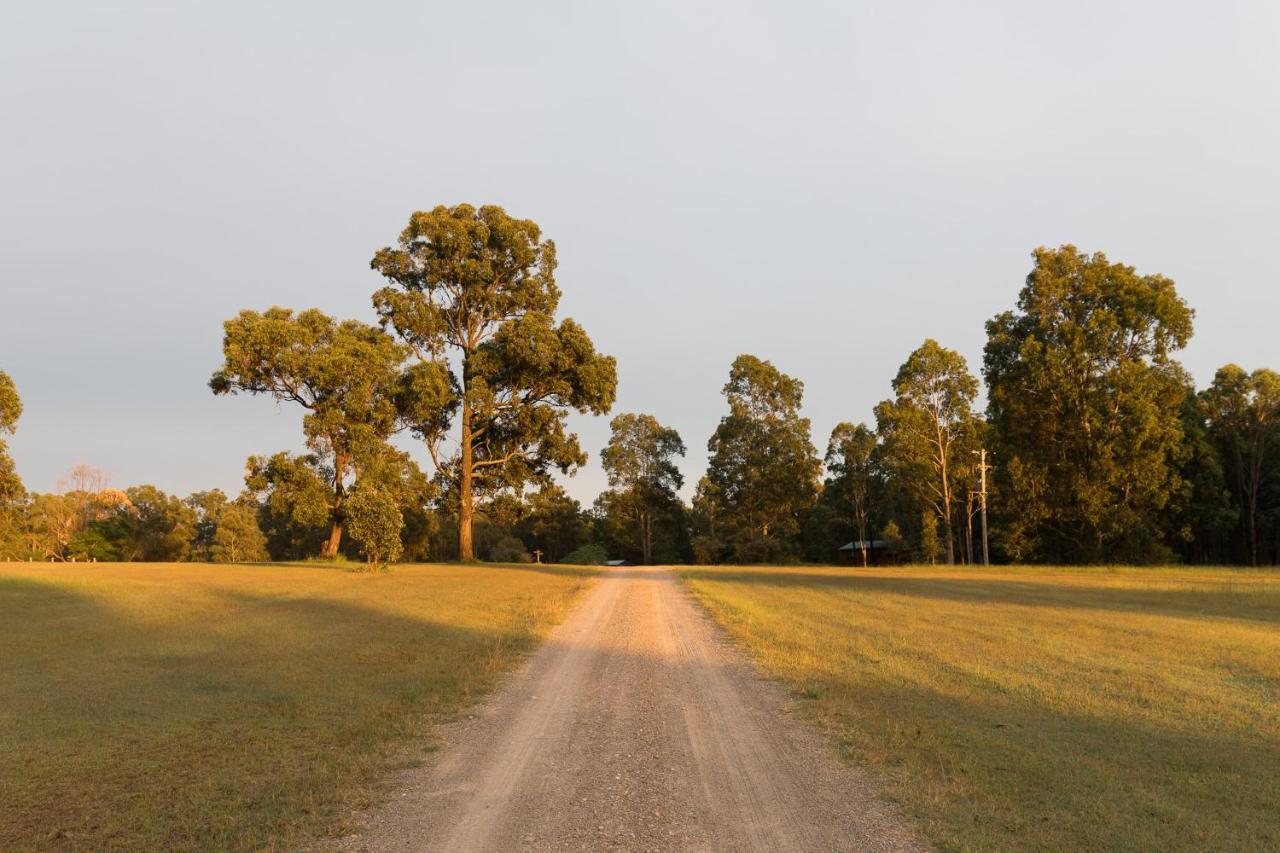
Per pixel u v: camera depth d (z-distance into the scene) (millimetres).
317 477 46438
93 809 5645
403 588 25625
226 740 7438
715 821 5453
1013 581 32062
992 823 5430
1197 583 30156
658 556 93562
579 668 11555
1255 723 8297
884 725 8117
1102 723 8250
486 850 4930
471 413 48125
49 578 27109
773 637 14562
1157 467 49812
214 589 24094
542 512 83438
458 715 8617
